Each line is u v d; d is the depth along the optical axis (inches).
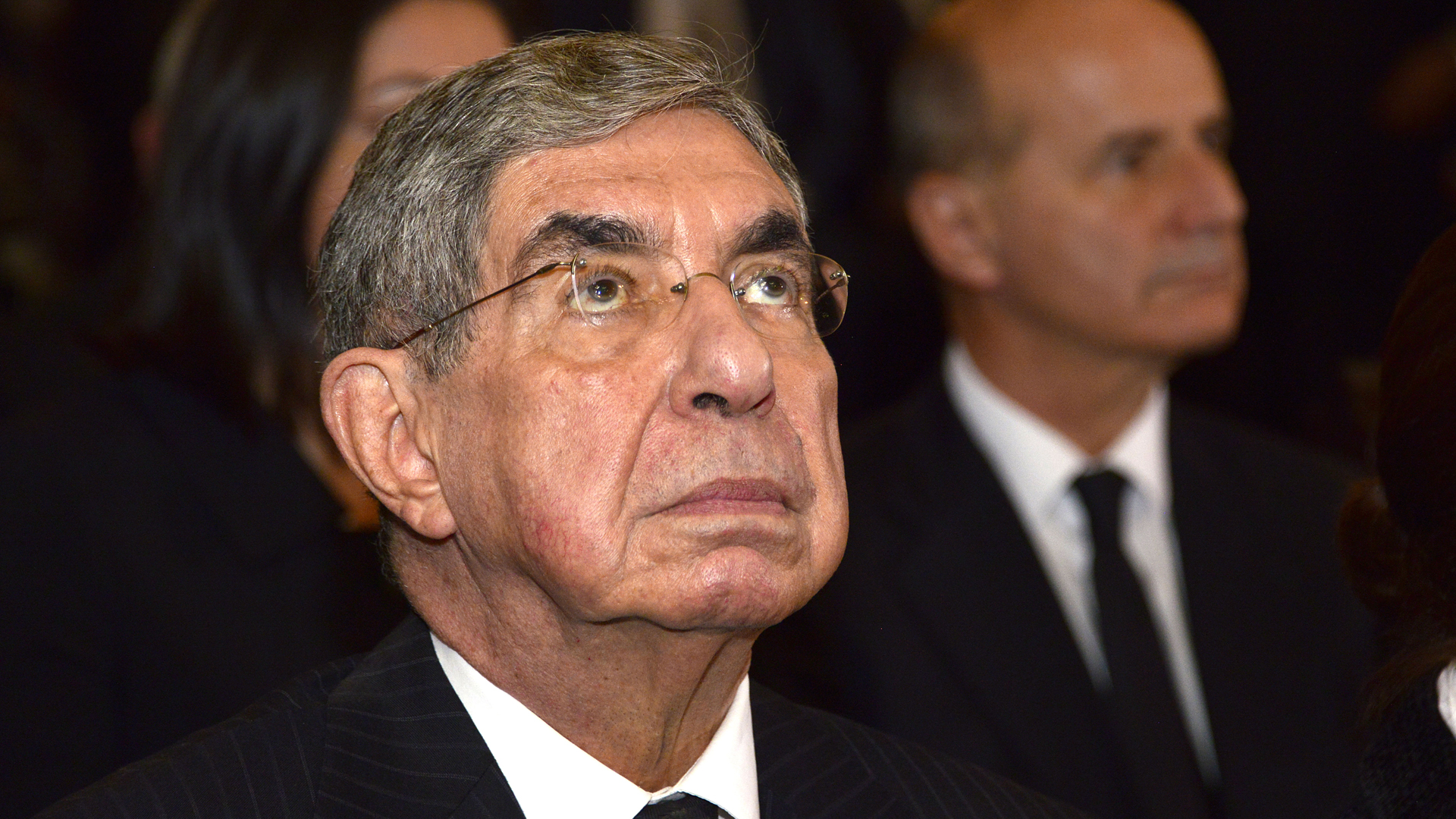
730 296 214.1
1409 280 244.7
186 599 319.3
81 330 414.6
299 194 346.0
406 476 224.7
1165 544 400.2
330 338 235.8
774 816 230.2
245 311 343.3
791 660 373.4
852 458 410.0
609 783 220.1
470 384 216.8
